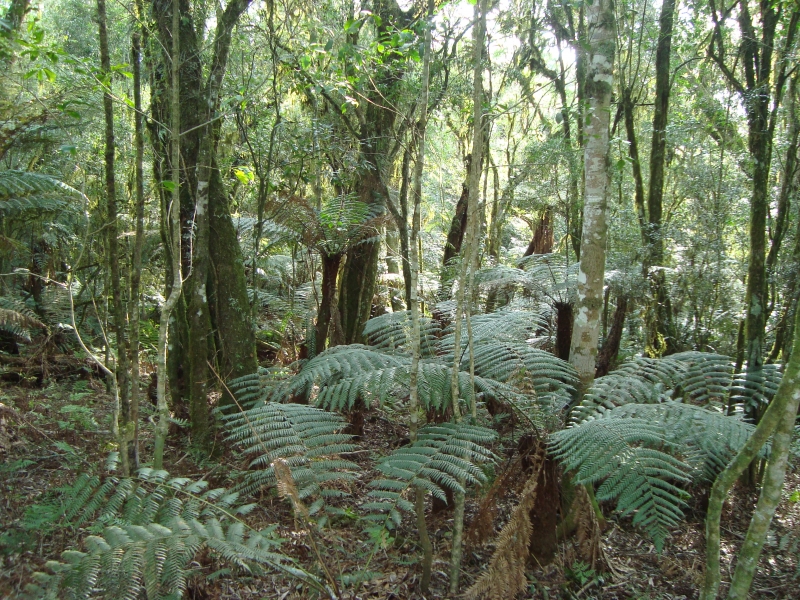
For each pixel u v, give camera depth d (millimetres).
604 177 3826
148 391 4957
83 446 3629
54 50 3049
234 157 5715
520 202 7551
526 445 3062
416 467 2592
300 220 4898
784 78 4680
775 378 3965
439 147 9938
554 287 5434
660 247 6020
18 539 2283
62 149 3246
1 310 4238
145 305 7176
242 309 4004
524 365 3326
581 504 2928
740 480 4141
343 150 6227
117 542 1989
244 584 2629
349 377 3348
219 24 4125
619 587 3078
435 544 3248
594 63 4016
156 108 4266
